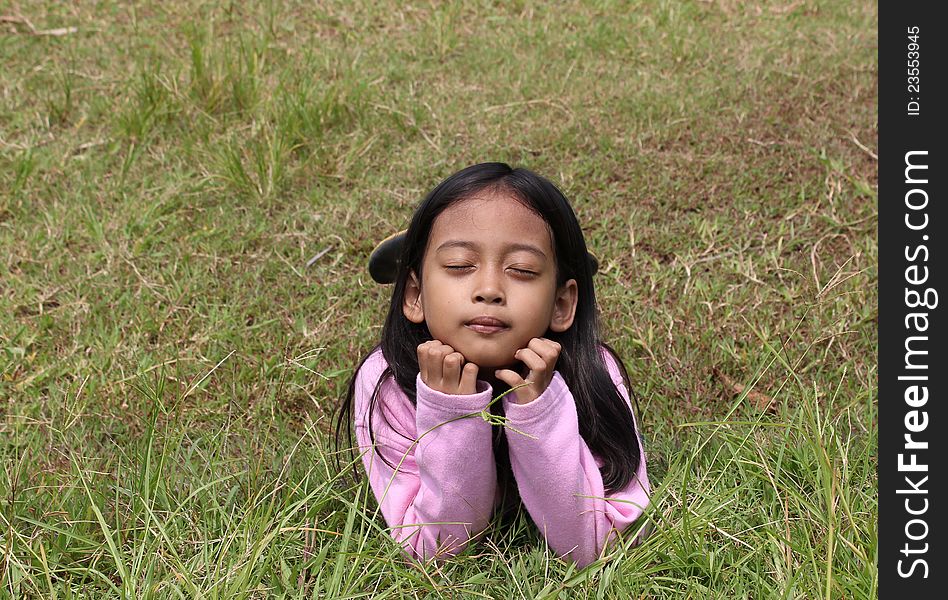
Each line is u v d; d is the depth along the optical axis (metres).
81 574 2.66
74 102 5.64
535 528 2.78
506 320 2.38
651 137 5.25
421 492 2.51
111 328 3.84
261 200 4.70
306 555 2.67
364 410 2.70
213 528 2.71
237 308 3.96
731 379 3.55
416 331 2.63
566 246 2.50
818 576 2.44
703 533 2.63
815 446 2.66
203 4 6.95
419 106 5.58
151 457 3.00
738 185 4.79
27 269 4.23
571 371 2.65
